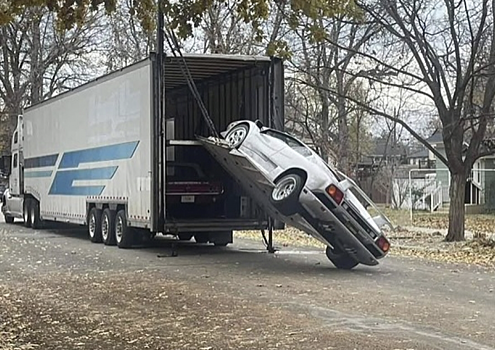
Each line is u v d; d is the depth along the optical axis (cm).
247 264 1516
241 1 1190
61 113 2206
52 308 1022
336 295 1114
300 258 1641
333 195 1356
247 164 1454
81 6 1129
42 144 2398
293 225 1513
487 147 2378
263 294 1123
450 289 1183
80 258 1616
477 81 2038
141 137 1644
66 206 2164
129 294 1130
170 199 1708
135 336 841
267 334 840
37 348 791
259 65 1644
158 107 1581
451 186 2038
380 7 2009
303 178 1360
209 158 1803
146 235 1828
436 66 1922
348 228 1381
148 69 1595
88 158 1983
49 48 4209
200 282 1252
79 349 784
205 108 1775
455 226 2034
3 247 1867
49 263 1527
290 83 2956
